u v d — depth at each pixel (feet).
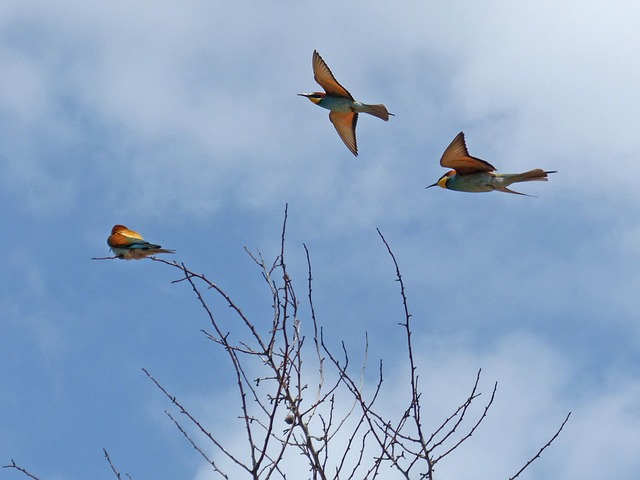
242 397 27.61
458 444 28.50
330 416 28.37
